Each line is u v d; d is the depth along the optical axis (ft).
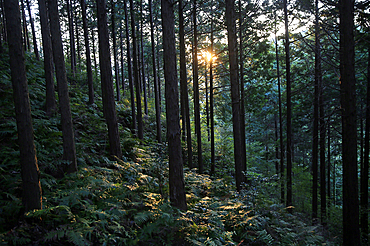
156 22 57.93
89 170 20.21
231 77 30.01
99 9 26.68
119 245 13.67
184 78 36.96
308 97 46.34
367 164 34.94
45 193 16.21
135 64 40.24
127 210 16.74
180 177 18.58
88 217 14.60
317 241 17.56
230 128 71.67
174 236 15.33
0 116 22.71
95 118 34.27
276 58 44.37
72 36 59.67
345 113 23.30
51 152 21.52
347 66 23.09
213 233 15.89
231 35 29.68
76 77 53.01
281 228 19.04
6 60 37.47
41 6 29.81
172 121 18.37
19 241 11.59
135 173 24.16
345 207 23.09
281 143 47.09
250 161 59.72
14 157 18.66
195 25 38.04
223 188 30.09
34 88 32.89
